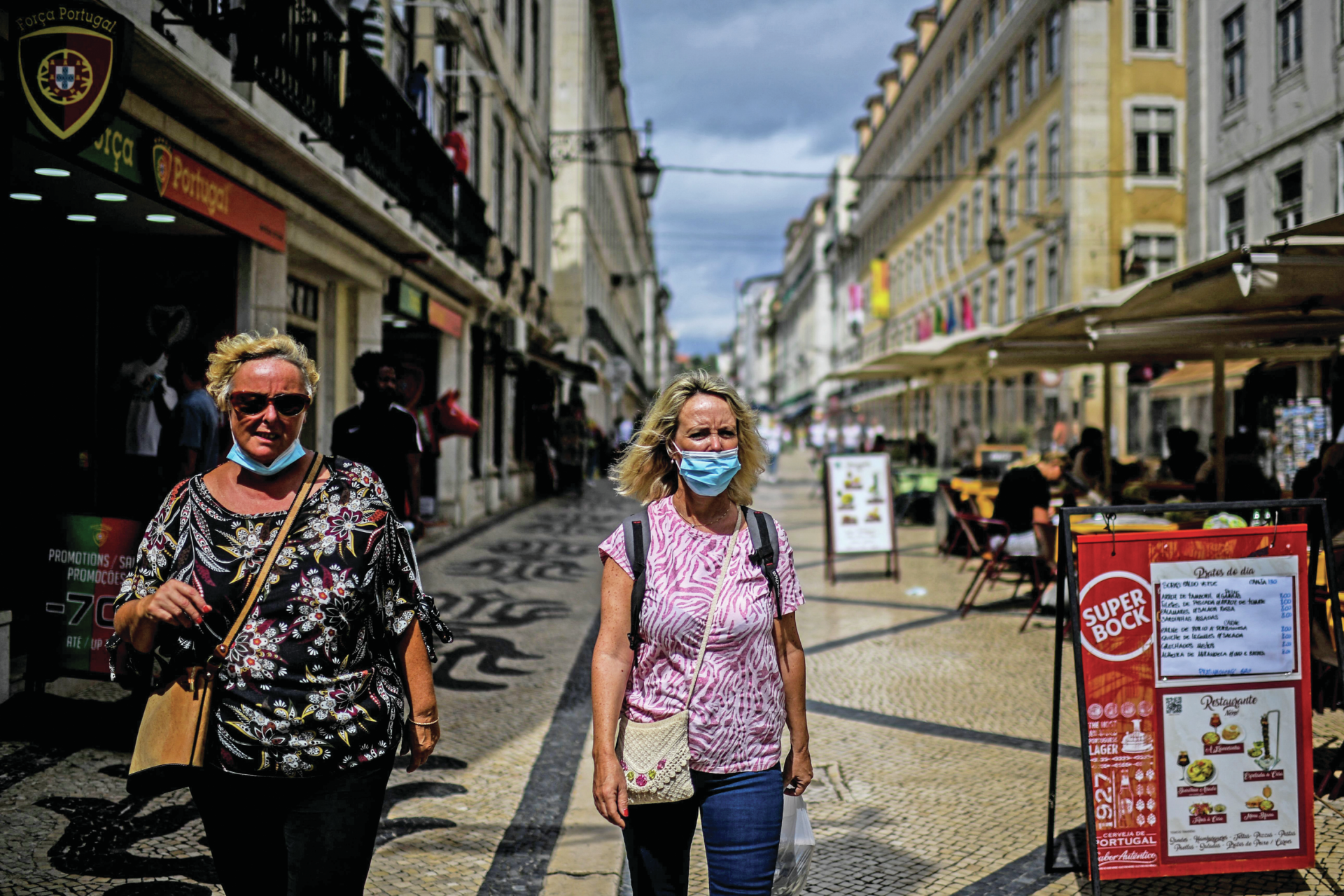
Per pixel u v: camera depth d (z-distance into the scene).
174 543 2.11
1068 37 23.75
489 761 4.48
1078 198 23.53
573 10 28.08
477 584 9.12
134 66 5.02
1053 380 20.94
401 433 5.72
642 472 2.43
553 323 24.38
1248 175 14.79
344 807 2.09
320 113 7.50
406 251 10.15
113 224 6.39
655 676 2.25
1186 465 10.53
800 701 2.39
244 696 2.04
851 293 53.19
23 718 4.61
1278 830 3.22
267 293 7.08
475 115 14.73
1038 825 3.80
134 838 3.48
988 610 8.48
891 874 3.38
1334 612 3.28
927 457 19.94
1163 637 3.19
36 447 5.37
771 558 2.31
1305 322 7.64
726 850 2.23
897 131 43.66
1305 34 13.31
